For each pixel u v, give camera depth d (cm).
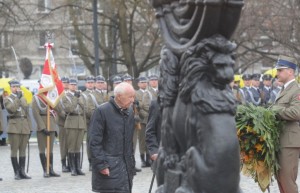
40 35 3238
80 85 3169
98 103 1786
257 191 1241
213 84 289
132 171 766
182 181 299
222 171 281
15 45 4503
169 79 307
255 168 706
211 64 285
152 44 3197
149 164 1786
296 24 3216
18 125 1623
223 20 281
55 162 1980
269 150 699
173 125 307
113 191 747
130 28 3197
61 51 4756
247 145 692
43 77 1686
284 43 3200
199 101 286
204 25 280
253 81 2119
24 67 4406
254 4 3269
